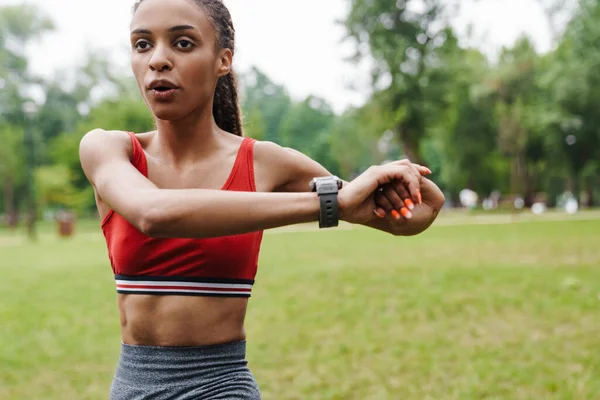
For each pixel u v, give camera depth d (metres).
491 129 47.06
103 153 1.54
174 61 1.53
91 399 4.64
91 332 6.79
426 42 37.38
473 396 4.34
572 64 37.78
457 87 41.41
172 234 1.31
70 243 22.77
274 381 4.84
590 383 4.55
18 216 54.91
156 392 1.65
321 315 7.09
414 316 6.94
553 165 45.47
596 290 8.26
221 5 1.62
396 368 5.07
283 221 1.36
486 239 17.41
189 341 1.66
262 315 7.16
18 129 51.28
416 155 39.03
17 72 57.06
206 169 1.70
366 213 1.60
